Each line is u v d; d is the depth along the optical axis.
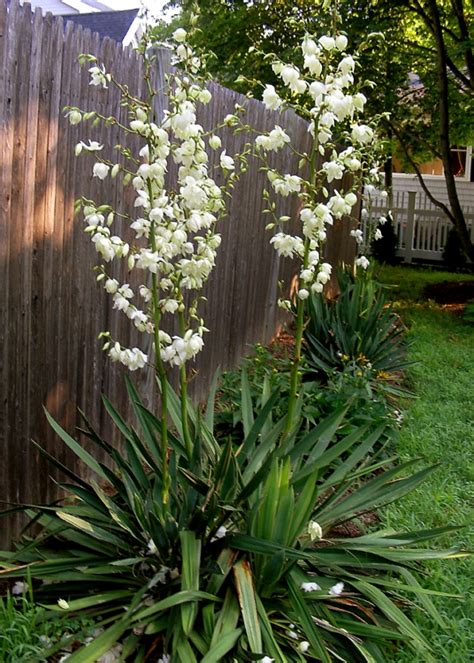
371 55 9.39
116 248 2.27
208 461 2.96
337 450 2.95
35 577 2.48
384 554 2.75
